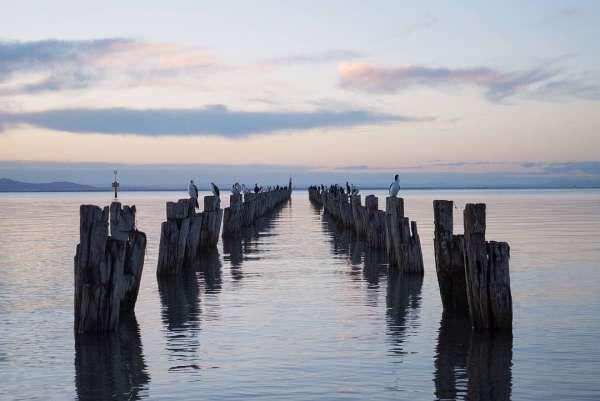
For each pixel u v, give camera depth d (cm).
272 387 974
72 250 2852
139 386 988
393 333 1280
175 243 1978
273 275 2034
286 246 2919
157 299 1647
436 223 1490
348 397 933
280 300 1623
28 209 7525
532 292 1716
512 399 925
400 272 2009
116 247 1297
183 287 1819
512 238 3256
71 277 2050
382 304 1566
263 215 5356
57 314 1490
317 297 1659
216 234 2598
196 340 1238
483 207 1286
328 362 1093
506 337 1242
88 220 1279
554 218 5047
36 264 2369
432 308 1517
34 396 956
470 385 980
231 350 1169
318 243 3053
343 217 3819
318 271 2117
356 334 1274
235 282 1902
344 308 1522
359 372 1041
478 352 1145
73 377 1035
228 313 1474
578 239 3194
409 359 1107
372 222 2656
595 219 4894
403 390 959
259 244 3022
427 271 2100
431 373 1035
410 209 6575
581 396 937
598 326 1328
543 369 1053
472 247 1279
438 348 1171
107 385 995
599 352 1142
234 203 3303
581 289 1761
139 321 1398
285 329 1318
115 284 1295
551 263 2297
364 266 2228
